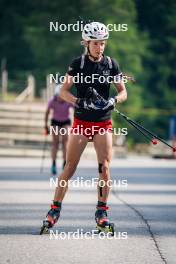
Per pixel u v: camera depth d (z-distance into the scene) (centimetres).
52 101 3144
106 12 10106
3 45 9975
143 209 2158
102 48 1666
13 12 10131
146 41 11000
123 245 1617
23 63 9869
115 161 4456
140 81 11050
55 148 3212
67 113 3144
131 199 2409
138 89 10731
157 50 11594
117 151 6034
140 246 1609
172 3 11719
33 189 2656
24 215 2002
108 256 1514
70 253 1535
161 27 11662
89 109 1667
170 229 1809
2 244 1606
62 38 9700
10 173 3341
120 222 1905
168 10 11675
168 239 1686
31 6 10138
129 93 10656
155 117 11031
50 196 2444
